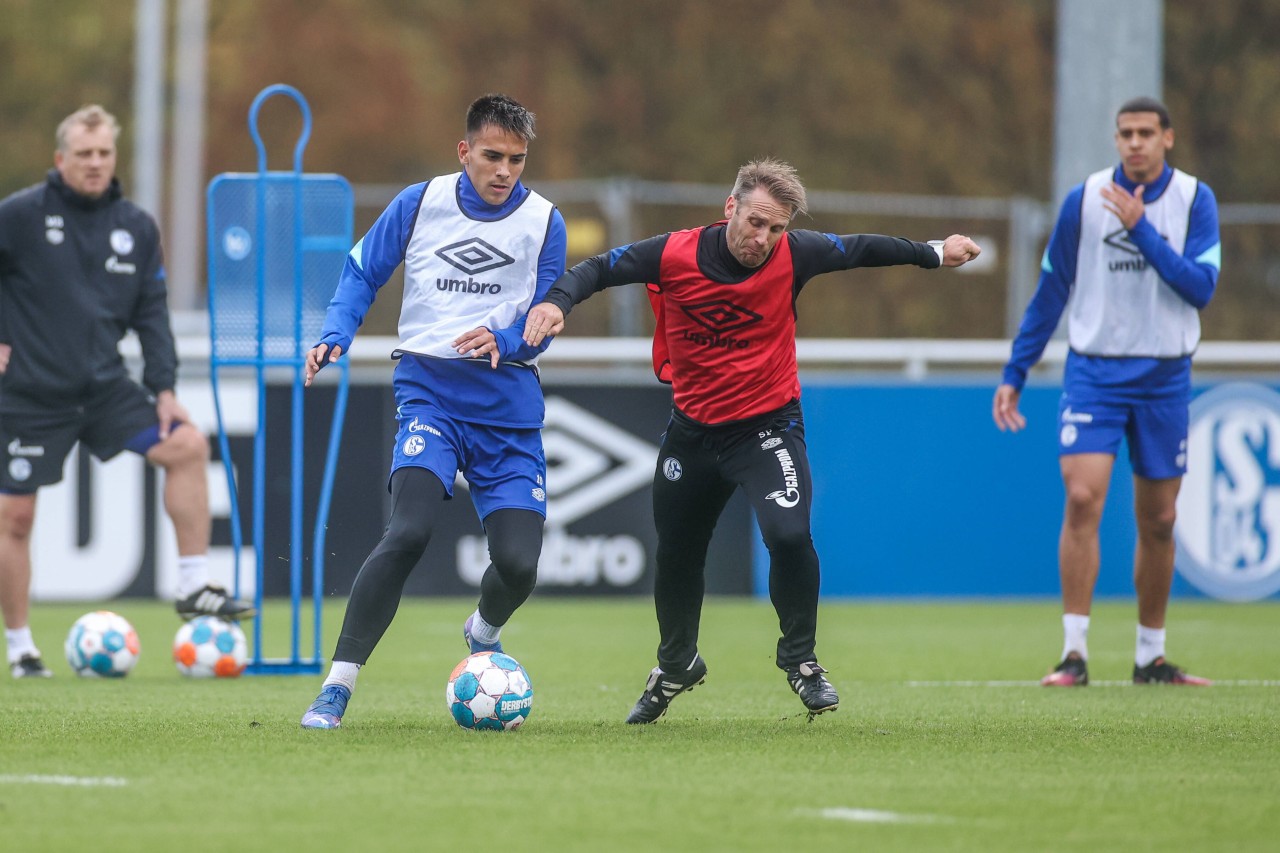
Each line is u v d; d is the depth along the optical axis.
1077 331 30.16
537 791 17.30
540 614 45.03
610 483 47.88
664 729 22.33
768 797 17.09
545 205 22.66
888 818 16.09
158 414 31.48
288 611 45.12
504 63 120.06
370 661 34.72
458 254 22.38
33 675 31.20
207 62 114.06
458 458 22.48
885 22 110.75
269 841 14.95
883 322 68.00
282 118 116.56
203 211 81.69
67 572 45.59
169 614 43.88
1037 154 107.62
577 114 115.88
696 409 21.95
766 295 21.53
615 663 34.47
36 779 17.80
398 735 21.19
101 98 113.38
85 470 45.62
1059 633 41.19
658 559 22.53
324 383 45.91
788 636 22.14
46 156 111.56
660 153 113.50
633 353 48.34
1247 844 15.17
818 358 48.50
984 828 15.70
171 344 31.83
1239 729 22.81
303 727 21.66
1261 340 61.69
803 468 21.77
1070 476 30.12
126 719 23.19
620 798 16.95
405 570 21.95
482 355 22.06
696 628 22.77
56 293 30.75
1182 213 29.56
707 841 15.05
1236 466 48.72
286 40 117.44
